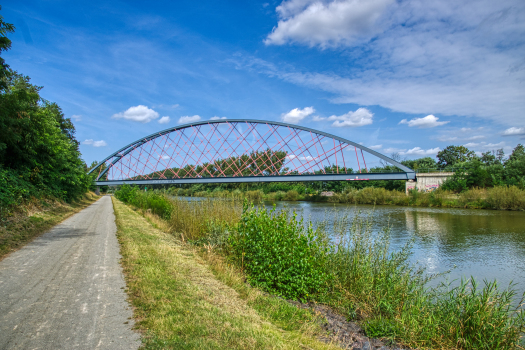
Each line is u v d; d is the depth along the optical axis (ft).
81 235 39.88
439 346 19.27
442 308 22.84
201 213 42.88
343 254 27.86
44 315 15.10
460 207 140.15
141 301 17.31
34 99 43.70
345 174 180.96
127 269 23.50
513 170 171.32
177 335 13.76
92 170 334.85
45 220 50.60
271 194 221.05
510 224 85.56
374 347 18.49
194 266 26.30
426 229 76.48
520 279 38.86
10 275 21.33
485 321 19.58
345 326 20.59
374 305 22.43
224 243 32.99
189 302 17.81
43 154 82.89
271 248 24.73
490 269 43.14
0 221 39.17
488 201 132.67
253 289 22.84
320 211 103.14
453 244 59.26
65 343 12.51
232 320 16.17
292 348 14.47
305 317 19.76
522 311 20.13
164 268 24.32
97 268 23.81
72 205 106.52
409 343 19.19
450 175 190.49
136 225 51.67
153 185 295.89
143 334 13.66
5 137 48.44
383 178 174.81
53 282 20.13
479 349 19.03
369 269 25.50
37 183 76.43
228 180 221.66
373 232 68.54
